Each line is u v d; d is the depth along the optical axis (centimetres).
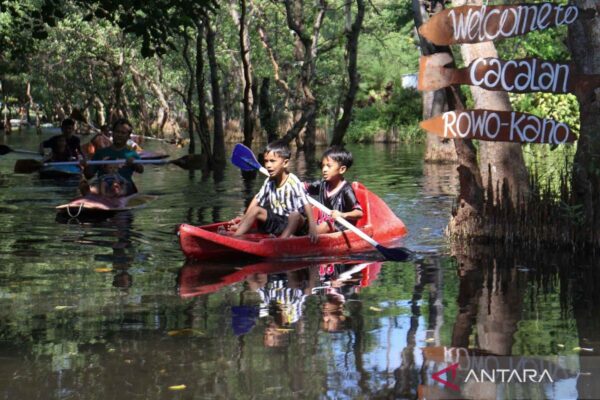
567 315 539
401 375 427
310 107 2216
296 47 2881
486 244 823
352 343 482
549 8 751
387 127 4050
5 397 402
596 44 763
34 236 888
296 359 454
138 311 561
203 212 1085
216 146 2069
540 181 887
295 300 590
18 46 2100
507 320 528
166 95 4947
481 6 752
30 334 507
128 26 1434
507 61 757
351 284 644
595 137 764
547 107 1944
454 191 1317
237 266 721
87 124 1941
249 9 3706
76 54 4088
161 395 402
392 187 1396
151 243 841
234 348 474
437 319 532
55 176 1614
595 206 771
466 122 775
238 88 4203
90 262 737
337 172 830
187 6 1392
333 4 3634
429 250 793
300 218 809
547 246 800
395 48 4441
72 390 409
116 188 1190
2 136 4369
